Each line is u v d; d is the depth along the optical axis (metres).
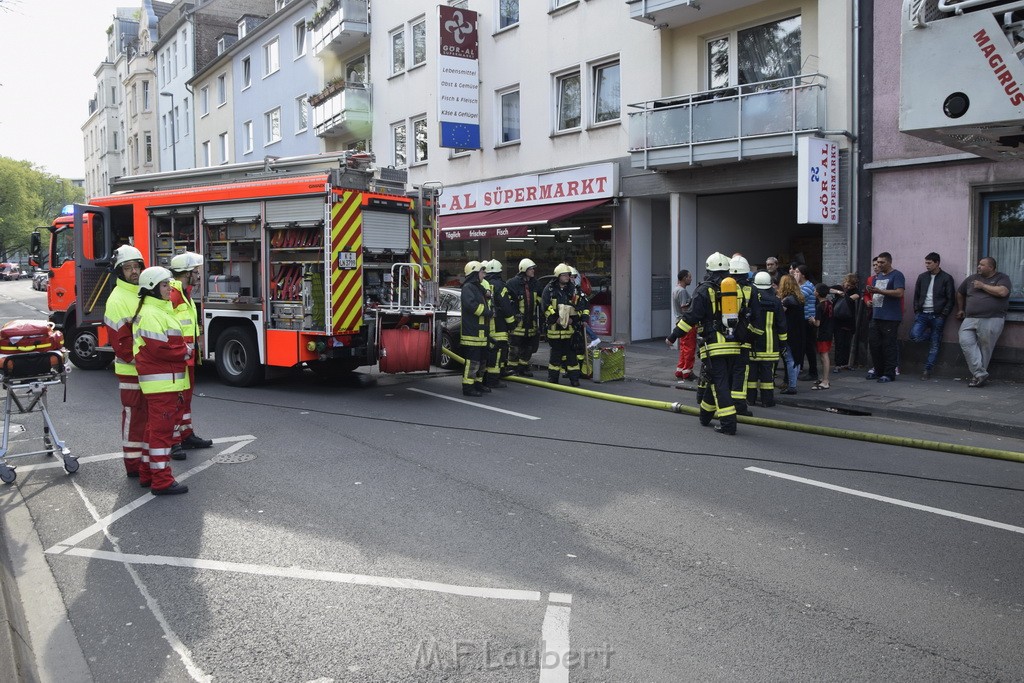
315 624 4.06
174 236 12.38
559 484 6.50
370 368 14.10
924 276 11.80
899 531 5.39
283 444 7.94
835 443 8.09
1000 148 6.27
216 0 43.97
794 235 18.88
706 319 8.68
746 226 17.83
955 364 11.99
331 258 10.38
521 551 5.01
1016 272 11.72
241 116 37.66
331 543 5.18
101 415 9.74
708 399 8.82
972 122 5.39
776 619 4.06
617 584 4.50
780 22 15.04
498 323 11.69
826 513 5.77
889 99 12.88
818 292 11.34
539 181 19.33
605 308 18.20
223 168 12.12
